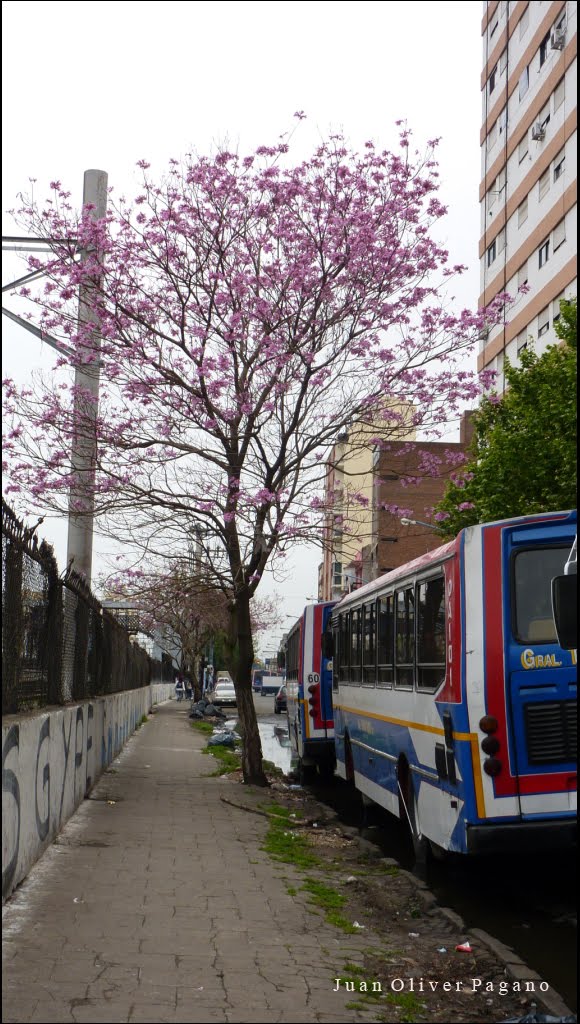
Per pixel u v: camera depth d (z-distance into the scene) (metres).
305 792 17.44
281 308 16.12
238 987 5.68
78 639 13.81
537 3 40.56
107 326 15.58
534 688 7.80
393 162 16.08
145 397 15.75
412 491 60.19
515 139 43.19
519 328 42.09
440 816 8.68
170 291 16.23
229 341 15.89
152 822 12.30
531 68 41.25
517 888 9.44
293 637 22.72
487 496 27.44
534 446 26.88
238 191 16.20
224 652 17.47
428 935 7.47
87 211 16.06
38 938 6.55
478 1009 5.75
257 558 16.08
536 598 7.96
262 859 10.14
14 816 7.88
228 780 17.75
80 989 5.50
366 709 13.20
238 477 15.95
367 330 16.12
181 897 8.04
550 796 7.71
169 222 16.17
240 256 16.31
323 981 5.93
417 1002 5.75
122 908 7.52
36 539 9.50
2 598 7.84
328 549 16.64
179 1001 5.37
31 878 8.48
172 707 59.00
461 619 7.99
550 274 38.72
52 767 10.18
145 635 41.78
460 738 7.89
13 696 8.55
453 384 16.23
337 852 11.29
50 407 15.66
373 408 16.12
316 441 16.02
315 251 15.99
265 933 7.01
